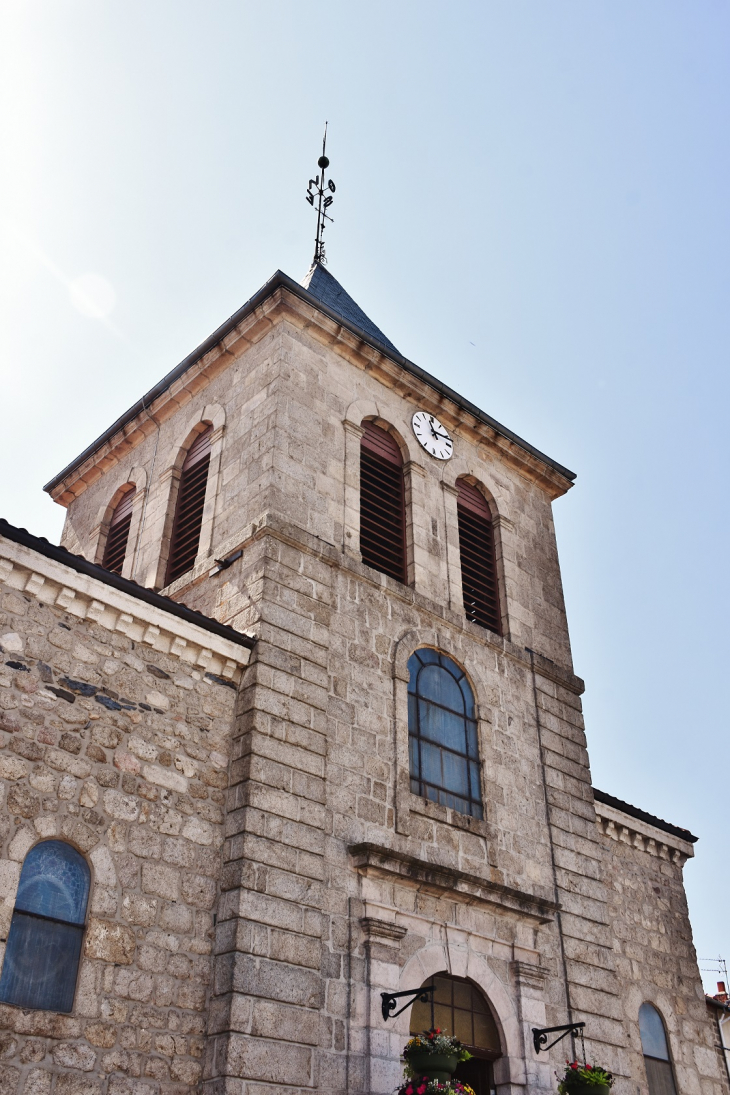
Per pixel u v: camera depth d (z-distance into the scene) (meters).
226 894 11.97
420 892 13.84
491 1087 13.59
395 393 18.81
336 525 16.05
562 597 19.92
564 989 15.04
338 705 14.27
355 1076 11.90
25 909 10.59
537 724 17.42
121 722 12.12
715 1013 19.86
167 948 11.36
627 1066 15.16
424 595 16.86
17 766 10.97
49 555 12.04
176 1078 10.81
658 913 18.56
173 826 12.06
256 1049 11.08
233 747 13.12
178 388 19.02
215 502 16.56
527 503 20.55
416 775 14.92
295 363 17.14
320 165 25.70
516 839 15.71
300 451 16.23
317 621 14.66
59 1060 10.12
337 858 13.12
